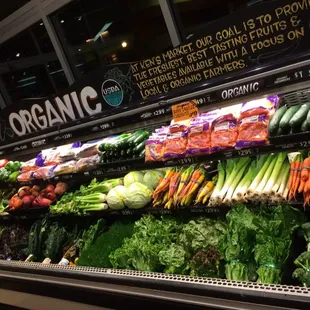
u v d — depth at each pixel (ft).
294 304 5.39
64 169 9.89
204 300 6.42
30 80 14.07
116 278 7.66
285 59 6.20
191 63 7.35
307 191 6.22
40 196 10.89
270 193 6.69
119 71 8.41
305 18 5.93
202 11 10.08
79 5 11.79
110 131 8.90
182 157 7.61
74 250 9.53
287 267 6.28
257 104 6.93
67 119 9.78
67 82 13.26
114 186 9.30
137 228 8.30
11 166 11.87
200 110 7.35
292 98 7.06
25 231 11.48
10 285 10.37
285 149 6.32
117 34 11.91
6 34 13.48
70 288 8.68
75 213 9.71
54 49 12.75
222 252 6.82
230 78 6.81
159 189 8.23
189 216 8.07
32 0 12.10
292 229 6.40
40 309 9.80
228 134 7.05
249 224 6.59
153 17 10.81
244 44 6.64
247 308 5.92
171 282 6.83
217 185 7.53
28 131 10.80
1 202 12.30
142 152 8.36
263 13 6.28
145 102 8.07
